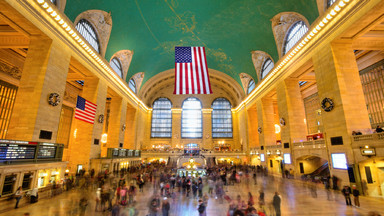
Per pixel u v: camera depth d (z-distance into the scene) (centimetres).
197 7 2142
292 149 2088
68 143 2653
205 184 1698
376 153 1141
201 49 1839
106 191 932
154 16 2227
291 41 2127
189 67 1756
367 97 1855
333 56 1474
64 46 1552
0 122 1723
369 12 1196
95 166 1914
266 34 2292
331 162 1478
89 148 1944
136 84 3422
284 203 1042
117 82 2595
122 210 891
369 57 1831
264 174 2281
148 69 3347
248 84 3584
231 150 3944
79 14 1667
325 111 1553
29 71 1349
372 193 1203
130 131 3416
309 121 2834
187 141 4366
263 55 2706
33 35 1375
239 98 4106
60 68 1498
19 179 1042
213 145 4381
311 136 1962
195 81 1705
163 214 699
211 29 2494
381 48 1608
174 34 2583
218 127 4506
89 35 1948
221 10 2175
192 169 2347
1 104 1744
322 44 1590
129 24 2188
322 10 1521
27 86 1319
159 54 3034
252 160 3362
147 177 1792
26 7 1193
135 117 3469
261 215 634
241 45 2708
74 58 1692
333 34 1470
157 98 4612
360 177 1248
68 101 2634
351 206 980
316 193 1269
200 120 4534
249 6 2045
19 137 1224
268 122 2894
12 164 1010
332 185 1428
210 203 1055
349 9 1316
